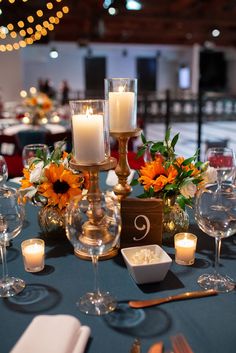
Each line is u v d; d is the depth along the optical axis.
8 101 9.85
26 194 1.10
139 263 0.91
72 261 1.03
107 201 0.85
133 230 1.04
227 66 17.00
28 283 0.92
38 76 15.35
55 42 13.38
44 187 1.06
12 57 9.69
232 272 0.96
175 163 1.09
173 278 0.93
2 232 0.91
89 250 0.83
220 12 10.60
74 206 0.84
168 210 1.10
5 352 0.69
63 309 0.81
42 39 8.96
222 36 13.31
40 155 1.19
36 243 1.02
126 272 0.96
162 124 11.76
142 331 0.74
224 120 11.98
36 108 4.43
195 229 1.23
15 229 0.94
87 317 0.78
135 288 0.89
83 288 0.89
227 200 1.00
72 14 9.66
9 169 2.20
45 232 1.14
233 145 6.72
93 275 0.95
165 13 10.27
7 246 1.12
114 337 0.72
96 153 0.93
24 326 0.76
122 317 0.78
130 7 8.41
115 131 1.11
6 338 0.72
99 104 0.96
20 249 1.11
